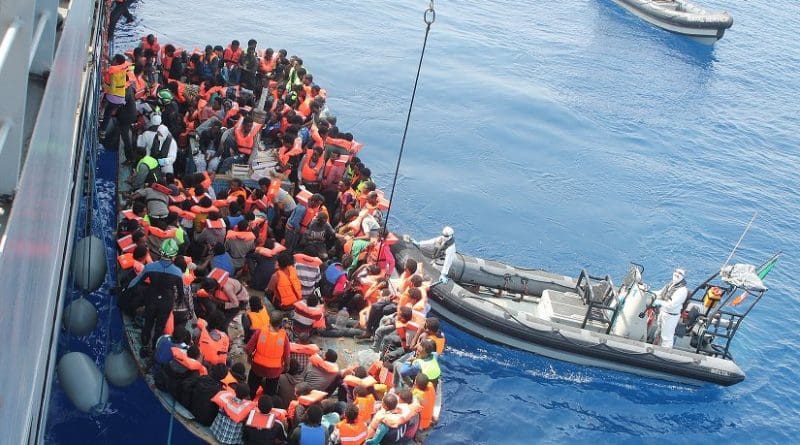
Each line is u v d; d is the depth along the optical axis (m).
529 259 17.52
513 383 13.66
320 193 13.82
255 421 8.70
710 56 32.53
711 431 13.55
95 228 13.98
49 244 5.46
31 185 4.50
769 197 22.47
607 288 14.37
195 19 25.20
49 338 6.22
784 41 35.66
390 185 19.11
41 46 6.38
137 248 10.38
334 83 23.38
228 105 15.09
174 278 9.84
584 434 12.98
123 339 10.92
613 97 26.86
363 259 12.26
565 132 23.72
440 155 20.94
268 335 9.48
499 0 34.25
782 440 13.67
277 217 12.69
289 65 17.73
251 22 26.08
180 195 12.19
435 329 10.73
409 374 10.20
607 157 22.83
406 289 11.62
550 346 13.83
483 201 19.28
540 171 21.31
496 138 22.42
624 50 31.28
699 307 14.65
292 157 13.95
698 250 19.25
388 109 22.64
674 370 14.02
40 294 5.02
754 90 29.97
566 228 18.98
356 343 11.30
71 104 6.93
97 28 13.21
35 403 5.27
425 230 17.72
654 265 18.28
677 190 21.86
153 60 16.73
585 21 33.75
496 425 12.80
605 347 13.81
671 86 28.84
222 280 10.38
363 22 28.31
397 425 9.16
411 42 27.47
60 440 10.23
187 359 9.15
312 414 8.63
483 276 14.74
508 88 25.61
